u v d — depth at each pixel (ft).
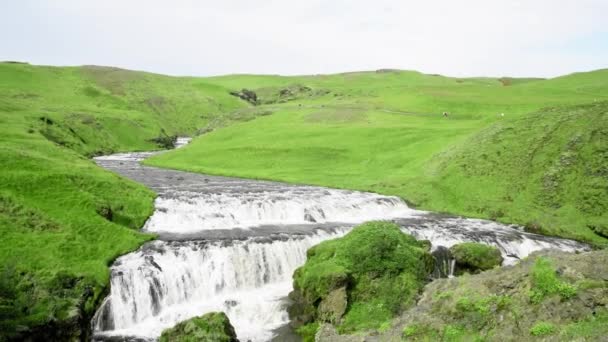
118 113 498.28
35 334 74.28
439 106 402.11
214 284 107.14
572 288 54.70
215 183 205.05
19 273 88.17
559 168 172.65
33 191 121.70
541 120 208.03
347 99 527.40
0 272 87.10
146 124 489.26
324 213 157.28
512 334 54.65
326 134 307.99
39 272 90.33
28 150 166.71
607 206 148.56
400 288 90.53
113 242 111.14
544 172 175.22
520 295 59.26
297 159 262.06
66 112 414.21
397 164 235.20
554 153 181.37
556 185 167.02
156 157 299.17
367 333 70.79
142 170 246.47
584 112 195.93
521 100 398.62
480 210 170.91
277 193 178.81
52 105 481.05
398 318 72.28
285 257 119.03
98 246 107.45
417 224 150.71
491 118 286.46
